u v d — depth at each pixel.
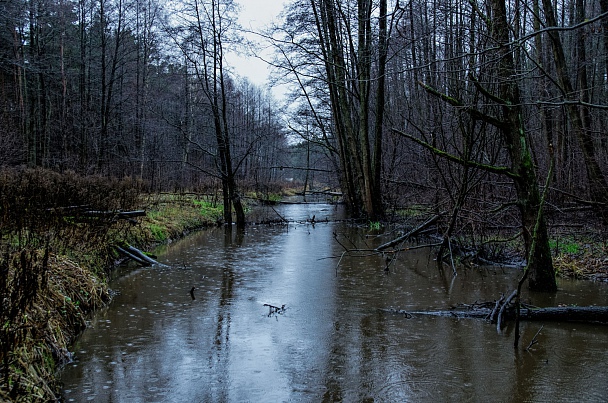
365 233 19.19
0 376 4.17
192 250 14.68
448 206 13.70
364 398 4.98
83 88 29.33
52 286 6.93
